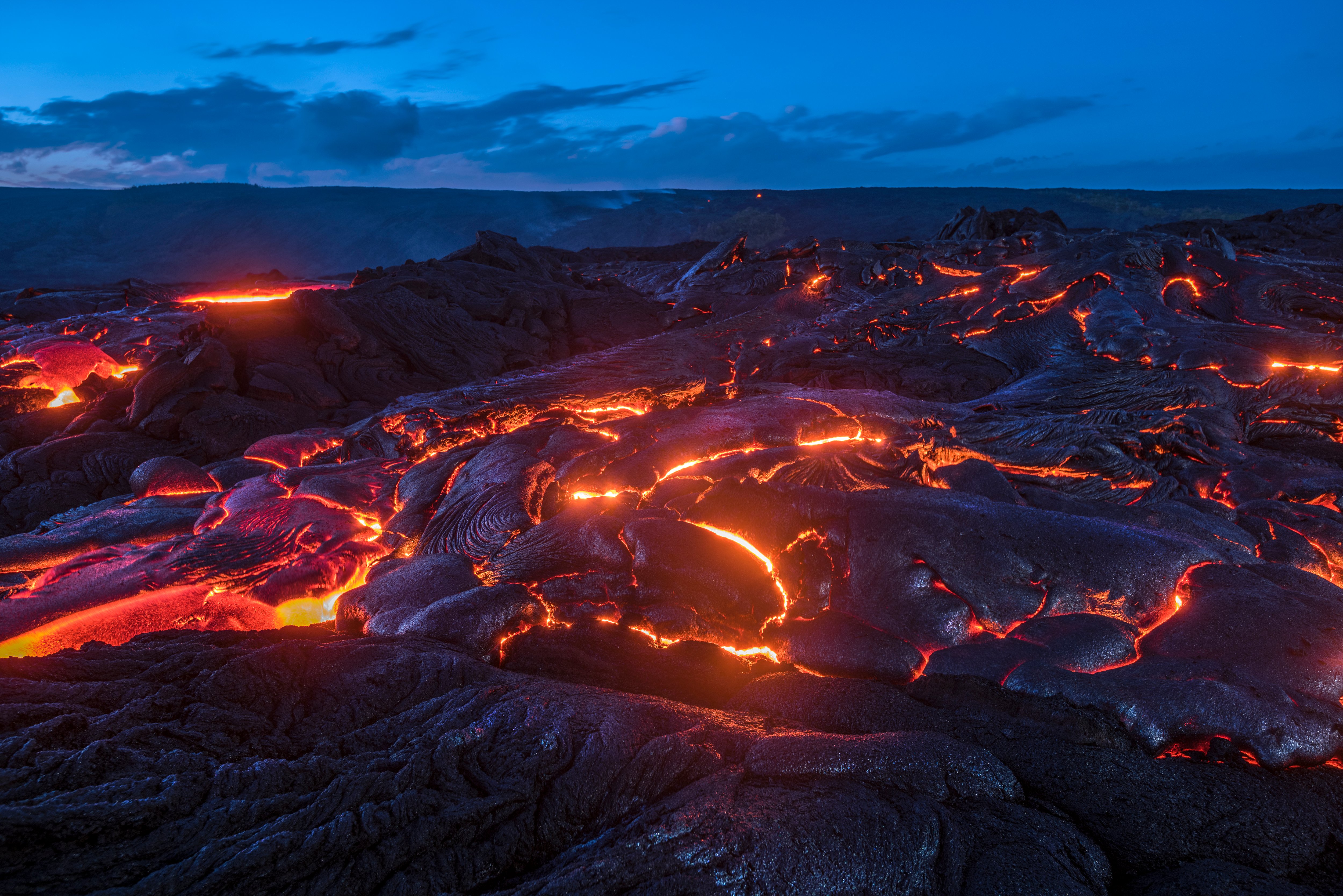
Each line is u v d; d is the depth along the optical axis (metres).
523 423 11.32
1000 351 16.56
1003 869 4.09
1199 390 12.13
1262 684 5.09
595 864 3.80
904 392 15.29
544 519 8.28
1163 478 9.03
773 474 8.36
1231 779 4.69
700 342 17.69
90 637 6.57
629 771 4.51
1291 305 16.62
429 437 10.75
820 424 9.63
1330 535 7.31
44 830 3.39
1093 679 5.36
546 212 165.25
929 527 6.78
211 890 3.40
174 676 5.04
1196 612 5.89
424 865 3.87
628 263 39.34
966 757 4.74
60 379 18.98
